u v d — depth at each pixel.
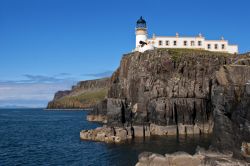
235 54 112.88
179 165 44.84
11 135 109.75
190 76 105.38
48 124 158.12
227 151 49.03
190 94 102.44
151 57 110.81
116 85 126.50
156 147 75.44
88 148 77.44
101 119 172.12
